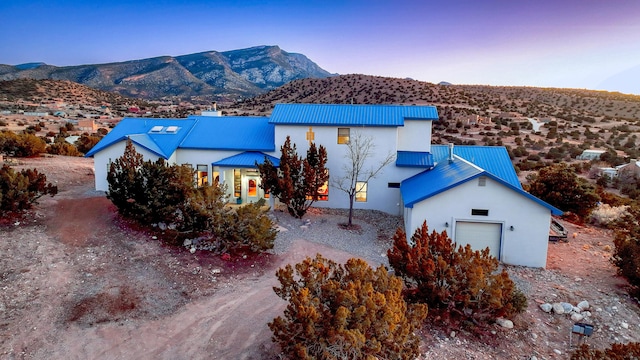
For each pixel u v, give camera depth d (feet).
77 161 107.04
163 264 46.44
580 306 41.24
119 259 47.26
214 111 95.04
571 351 34.71
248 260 49.52
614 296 44.11
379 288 30.76
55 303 37.22
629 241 47.24
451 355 32.22
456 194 53.36
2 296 37.42
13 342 31.24
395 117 75.00
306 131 75.00
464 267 37.35
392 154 73.67
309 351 26.21
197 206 49.80
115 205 62.59
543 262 52.49
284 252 53.31
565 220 76.13
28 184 59.93
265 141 79.15
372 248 56.95
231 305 38.78
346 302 26.99
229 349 31.71
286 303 39.37
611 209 76.54
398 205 74.95
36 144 108.68
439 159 77.15
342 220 69.36
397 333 26.73
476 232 54.08
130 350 31.17
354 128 73.77
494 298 34.94
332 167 75.72
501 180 51.65
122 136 75.97
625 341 36.32
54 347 31.04
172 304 38.40
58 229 55.52
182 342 32.48
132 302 38.17
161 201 55.77
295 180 68.28
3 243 48.39
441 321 37.42
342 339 24.93
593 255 56.80
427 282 37.11
